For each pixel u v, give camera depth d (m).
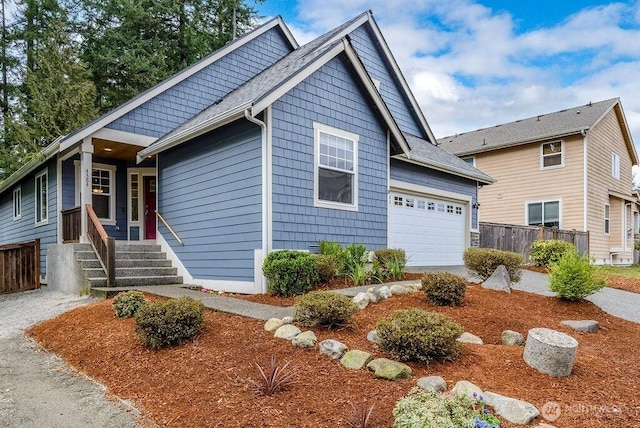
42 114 14.05
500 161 19.59
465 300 6.04
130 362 4.39
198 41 19.48
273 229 7.51
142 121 9.88
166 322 4.57
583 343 4.89
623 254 20.50
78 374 4.44
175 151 9.73
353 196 9.16
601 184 18.41
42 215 11.59
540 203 18.22
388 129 10.09
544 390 3.40
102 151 10.56
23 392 3.98
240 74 11.88
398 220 11.20
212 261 8.51
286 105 7.85
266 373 3.65
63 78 14.87
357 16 12.58
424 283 5.91
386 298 6.05
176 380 3.84
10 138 15.64
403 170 11.41
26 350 5.49
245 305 6.07
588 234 15.95
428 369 3.72
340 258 7.85
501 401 3.04
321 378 3.53
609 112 19.27
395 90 14.10
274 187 7.55
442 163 12.03
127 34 18.52
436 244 12.61
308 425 2.89
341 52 8.91
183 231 9.37
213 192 8.56
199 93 10.95
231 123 8.17
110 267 8.14
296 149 8.01
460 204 13.78
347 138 9.09
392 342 3.90
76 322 6.04
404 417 2.63
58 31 15.62
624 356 4.55
